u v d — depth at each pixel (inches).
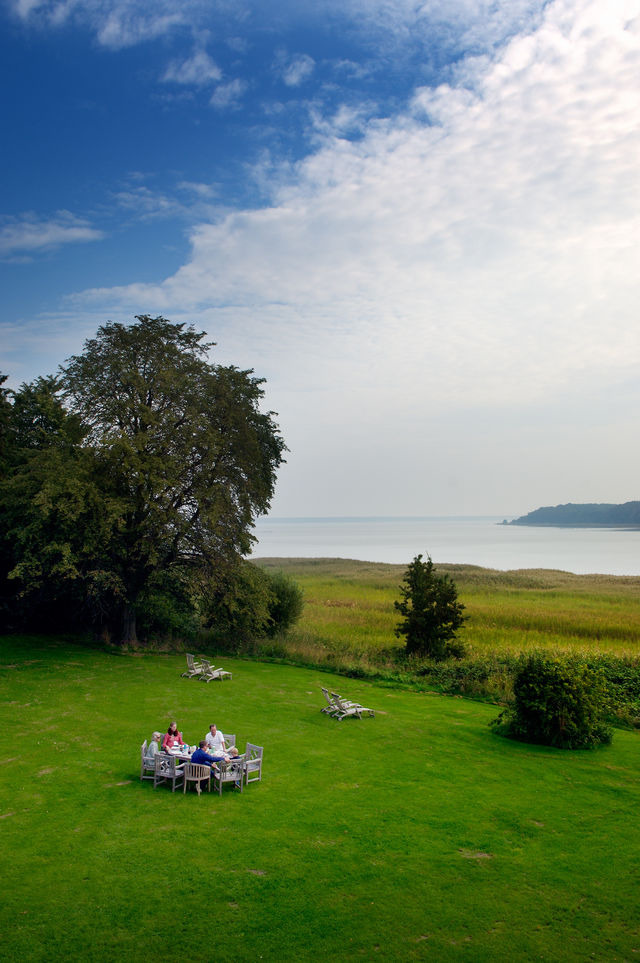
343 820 464.8
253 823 454.3
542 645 1280.8
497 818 478.9
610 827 467.8
